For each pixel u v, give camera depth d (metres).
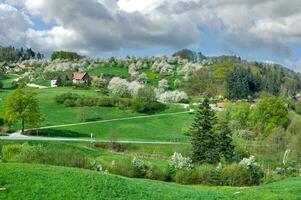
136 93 196.38
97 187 39.59
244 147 116.69
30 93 136.00
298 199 44.94
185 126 161.25
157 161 96.25
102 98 180.12
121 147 111.44
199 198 43.38
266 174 83.94
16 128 138.88
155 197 40.53
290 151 107.56
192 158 102.69
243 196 46.28
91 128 150.00
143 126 160.00
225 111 159.62
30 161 62.75
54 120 157.75
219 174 77.19
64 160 63.69
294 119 145.75
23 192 35.91
